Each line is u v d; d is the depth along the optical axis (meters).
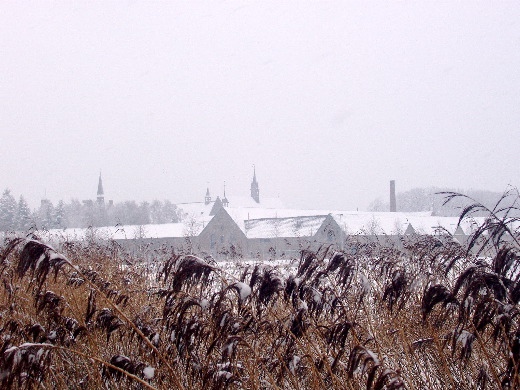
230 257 14.21
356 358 3.94
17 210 91.25
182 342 4.75
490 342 5.02
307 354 4.45
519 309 3.84
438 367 5.16
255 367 4.74
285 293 4.57
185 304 4.61
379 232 50.34
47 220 100.62
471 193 82.69
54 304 5.77
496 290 3.91
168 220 143.25
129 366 4.54
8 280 6.61
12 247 4.07
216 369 4.52
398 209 175.75
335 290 5.14
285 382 4.81
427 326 5.04
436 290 4.27
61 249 12.62
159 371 4.69
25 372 3.97
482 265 4.07
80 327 5.44
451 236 6.39
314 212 95.25
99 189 156.88
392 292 5.09
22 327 5.60
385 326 5.61
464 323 4.15
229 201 151.88
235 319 4.48
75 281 6.35
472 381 4.73
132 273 9.54
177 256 4.35
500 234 4.18
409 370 4.87
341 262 5.02
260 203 158.75
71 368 5.43
